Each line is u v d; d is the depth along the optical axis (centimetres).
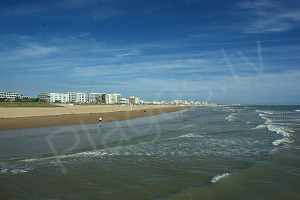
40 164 969
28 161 1011
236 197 639
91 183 758
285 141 1512
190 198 631
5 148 1266
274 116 4744
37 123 2600
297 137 1692
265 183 745
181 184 747
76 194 670
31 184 746
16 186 729
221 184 730
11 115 3594
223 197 638
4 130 2020
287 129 2209
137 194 668
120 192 684
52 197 650
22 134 1791
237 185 725
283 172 855
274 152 1178
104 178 806
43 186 730
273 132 2000
